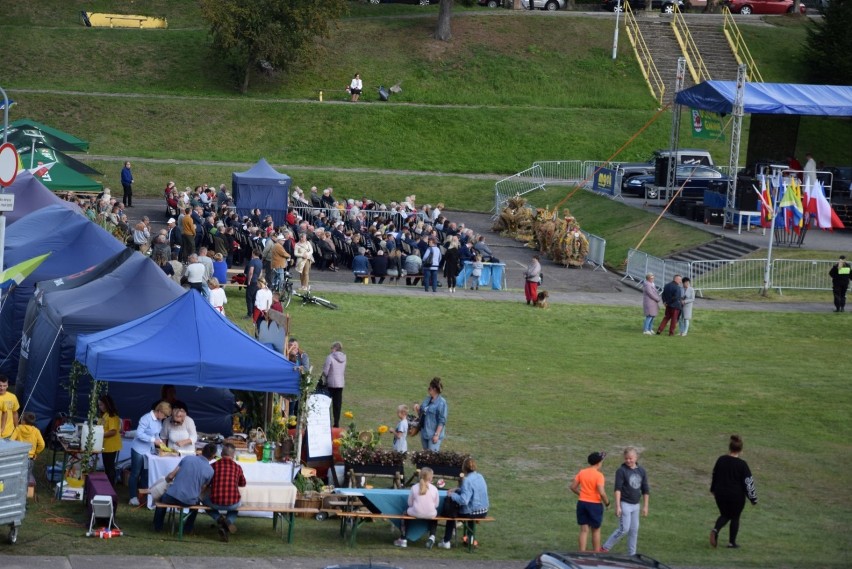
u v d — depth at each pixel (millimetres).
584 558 15430
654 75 103062
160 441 23406
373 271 55500
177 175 81125
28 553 19266
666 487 27891
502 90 100500
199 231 57688
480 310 49938
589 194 79438
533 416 33656
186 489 21359
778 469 29812
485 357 41312
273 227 59625
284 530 23125
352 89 97312
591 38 108125
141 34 103188
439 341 43469
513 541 23031
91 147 85188
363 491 22688
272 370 24312
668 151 74000
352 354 40156
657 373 40125
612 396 36594
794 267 56031
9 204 24031
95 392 23406
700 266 56688
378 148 89938
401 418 26891
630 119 96375
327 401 25797
